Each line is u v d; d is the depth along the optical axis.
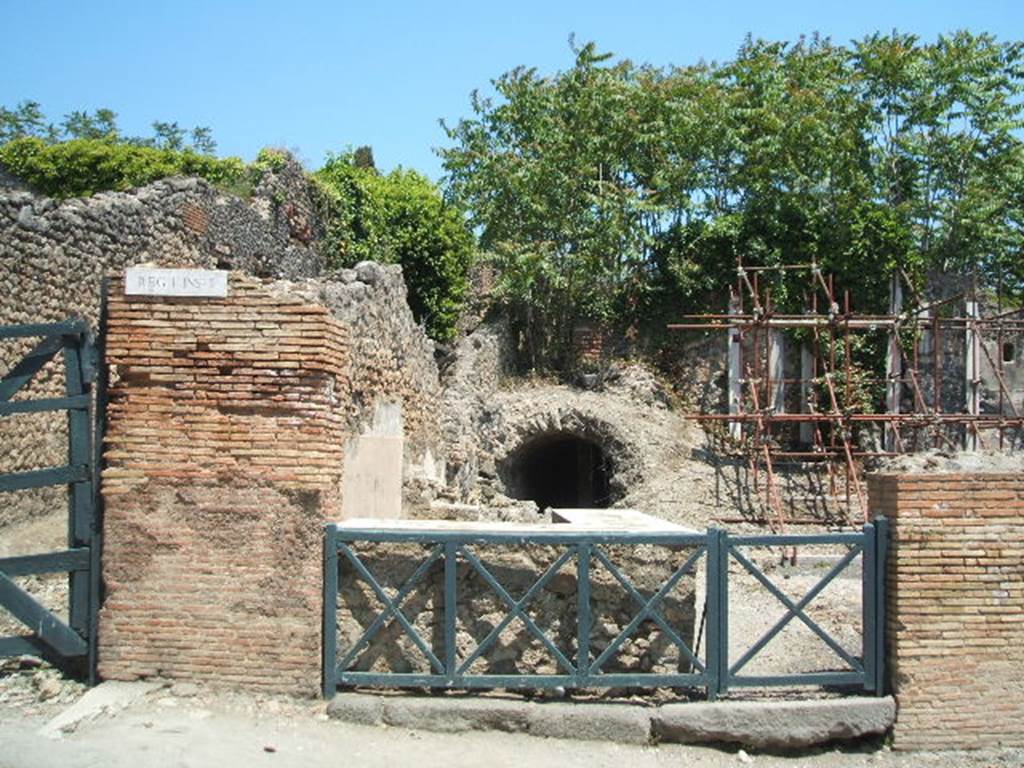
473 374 25.48
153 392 7.54
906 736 7.48
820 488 24.08
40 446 13.05
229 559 7.42
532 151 30.17
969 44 29.34
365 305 13.29
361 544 7.66
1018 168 28.98
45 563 7.42
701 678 7.55
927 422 23.44
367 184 28.94
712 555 7.62
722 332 28.92
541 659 7.75
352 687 7.60
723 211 30.11
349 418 12.09
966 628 7.59
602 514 9.48
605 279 29.94
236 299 7.57
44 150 22.28
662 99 30.53
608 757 7.06
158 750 6.34
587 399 26.53
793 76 29.89
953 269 29.31
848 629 10.93
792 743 7.38
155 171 22.22
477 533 7.54
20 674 7.73
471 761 6.80
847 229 28.00
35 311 13.20
